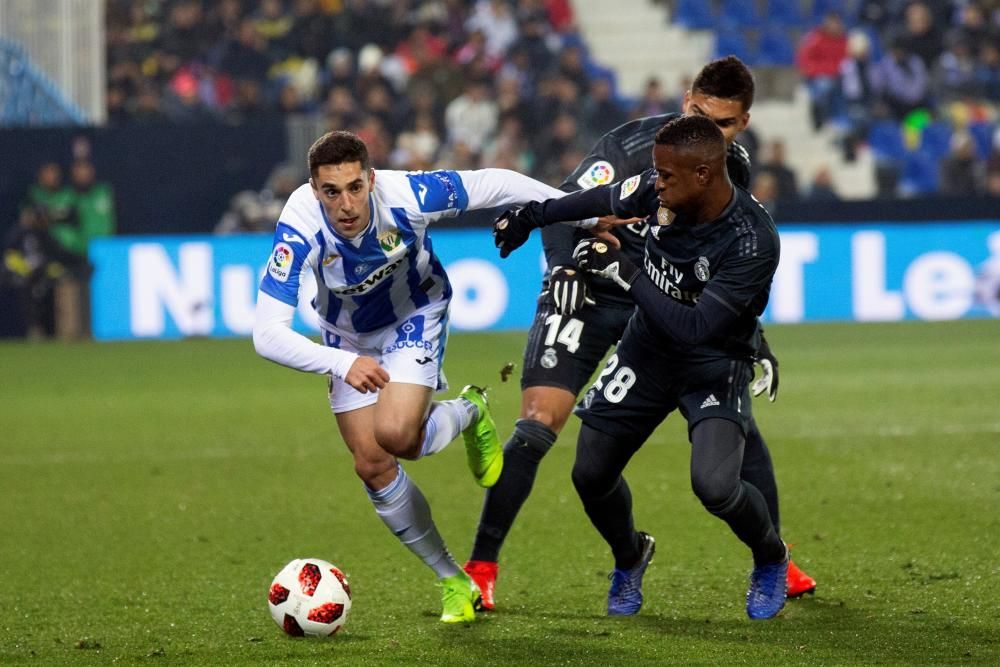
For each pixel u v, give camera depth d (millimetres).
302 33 64188
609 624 14172
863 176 64375
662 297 13781
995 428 28000
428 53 63094
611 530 14656
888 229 53375
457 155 59094
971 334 48469
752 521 13898
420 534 14383
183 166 54594
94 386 39375
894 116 64250
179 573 17266
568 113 60438
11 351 50906
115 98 61594
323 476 24578
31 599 15953
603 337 16234
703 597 15414
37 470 25688
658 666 12383
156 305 54312
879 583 15742
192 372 42656
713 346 14227
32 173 54469
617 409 14453
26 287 54594
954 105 63688
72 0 57594
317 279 14812
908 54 63938
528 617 14617
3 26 57250
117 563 17953
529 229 14867
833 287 53500
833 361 41312
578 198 14344
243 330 54062
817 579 16109
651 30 69875
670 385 14398
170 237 54188
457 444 28125
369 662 12734
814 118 65250
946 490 21672
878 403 32219
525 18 65438
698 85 14875
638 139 16125
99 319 54812
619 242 15594
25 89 57344
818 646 12977
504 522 15273
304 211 14070
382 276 14547
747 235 13531
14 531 20234
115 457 27062
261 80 63812
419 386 14578
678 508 20844
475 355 44250
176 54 63625
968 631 13438
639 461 25281
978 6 65500
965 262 53469
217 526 20391
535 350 16047
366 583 16516
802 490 22047
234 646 13516
